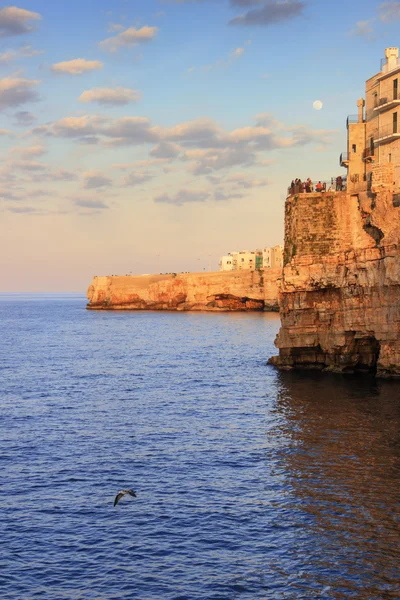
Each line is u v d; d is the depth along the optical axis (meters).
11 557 24.83
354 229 61.22
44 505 29.53
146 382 62.22
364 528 26.08
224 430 41.75
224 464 34.59
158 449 37.75
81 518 28.11
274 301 180.62
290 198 64.62
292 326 64.12
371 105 64.12
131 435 41.03
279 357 67.94
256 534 26.09
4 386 60.59
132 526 27.23
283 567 23.52
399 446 36.31
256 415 45.78
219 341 104.31
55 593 22.45
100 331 133.50
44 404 51.56
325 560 23.81
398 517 26.94
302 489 30.31
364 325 57.72
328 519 26.98
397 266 52.12
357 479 31.28
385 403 47.19
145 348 95.88
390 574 22.72
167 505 29.22
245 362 76.12
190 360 79.56
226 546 25.27
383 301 55.19
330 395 50.94
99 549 25.36
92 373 69.19
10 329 146.62
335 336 60.78
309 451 36.00
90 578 23.33
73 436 41.00
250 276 186.50
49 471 34.06
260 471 33.22
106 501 29.88
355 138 64.69
